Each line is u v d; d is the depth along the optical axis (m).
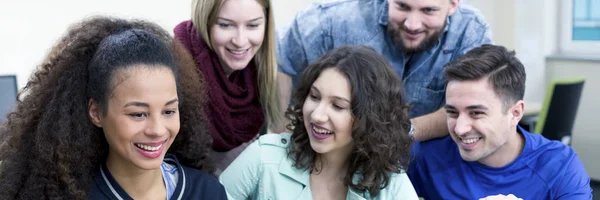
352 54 1.56
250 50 1.93
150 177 1.33
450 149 1.97
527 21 4.65
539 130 3.51
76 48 1.27
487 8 4.63
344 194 1.66
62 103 1.26
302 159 1.63
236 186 1.62
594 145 4.55
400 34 2.11
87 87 1.26
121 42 1.24
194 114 1.46
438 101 2.31
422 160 2.00
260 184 1.62
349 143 1.61
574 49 4.70
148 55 1.24
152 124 1.23
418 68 2.25
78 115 1.27
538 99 4.71
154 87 1.22
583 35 4.65
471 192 1.92
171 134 1.28
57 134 1.26
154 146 1.25
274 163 1.63
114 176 1.31
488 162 1.89
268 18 1.97
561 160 1.89
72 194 1.27
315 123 1.55
